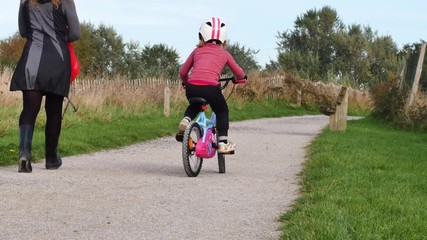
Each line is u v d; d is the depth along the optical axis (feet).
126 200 21.71
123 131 49.34
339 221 17.57
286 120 88.53
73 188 23.71
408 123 70.79
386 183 25.68
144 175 28.32
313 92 127.03
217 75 29.43
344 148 40.91
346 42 254.06
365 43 253.65
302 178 28.30
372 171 29.48
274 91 123.34
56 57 27.94
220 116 29.91
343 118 60.49
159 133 52.37
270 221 19.06
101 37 156.87
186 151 27.94
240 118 86.12
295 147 44.96
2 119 46.88
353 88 152.56
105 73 82.94
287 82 126.41
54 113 28.81
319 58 259.60
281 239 16.61
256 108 105.91
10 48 125.90
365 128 68.59
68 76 28.40
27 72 27.43
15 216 18.63
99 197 22.09
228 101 102.12
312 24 259.39
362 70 251.19
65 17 28.27
